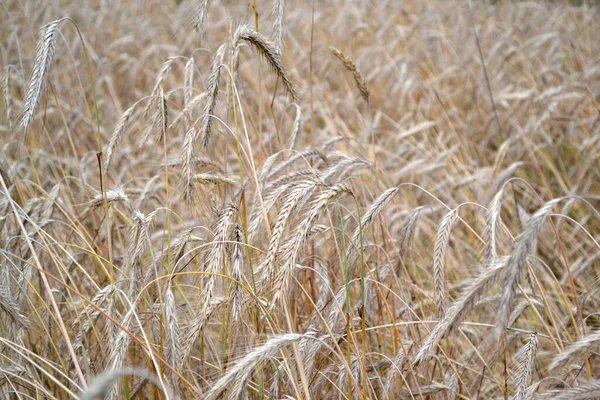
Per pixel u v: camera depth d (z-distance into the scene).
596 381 2.14
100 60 7.58
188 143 2.86
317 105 6.14
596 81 7.27
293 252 2.43
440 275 2.80
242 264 2.58
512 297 1.93
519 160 6.05
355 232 2.94
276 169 3.41
